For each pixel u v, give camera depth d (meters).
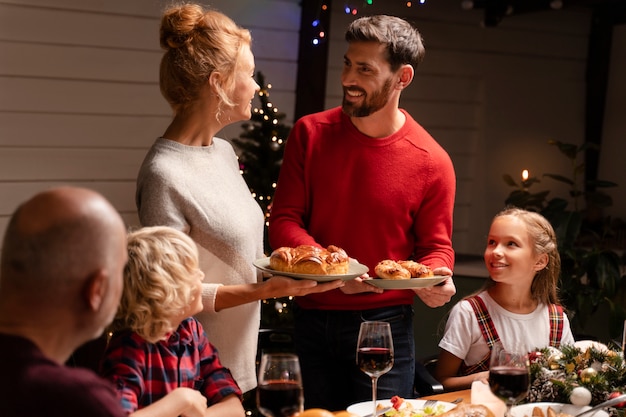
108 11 4.74
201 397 1.89
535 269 2.85
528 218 2.86
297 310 2.71
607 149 6.55
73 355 2.68
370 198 2.58
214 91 2.22
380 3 5.74
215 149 2.33
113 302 1.34
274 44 5.30
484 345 2.85
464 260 4.89
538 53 6.54
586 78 6.68
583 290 4.43
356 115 2.51
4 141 4.57
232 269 2.27
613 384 2.18
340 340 2.61
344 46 5.59
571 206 6.73
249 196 2.39
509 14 5.91
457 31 6.22
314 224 2.65
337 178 2.59
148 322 1.86
